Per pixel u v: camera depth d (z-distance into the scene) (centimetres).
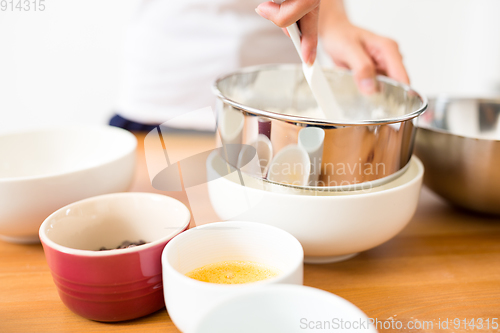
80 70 141
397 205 41
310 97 62
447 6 164
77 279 34
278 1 39
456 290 41
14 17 130
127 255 33
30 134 58
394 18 163
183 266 36
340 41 66
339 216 39
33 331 35
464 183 50
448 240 51
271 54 89
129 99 95
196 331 25
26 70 138
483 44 165
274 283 30
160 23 88
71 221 40
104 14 134
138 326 36
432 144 51
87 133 60
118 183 51
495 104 63
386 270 44
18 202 44
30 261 46
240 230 38
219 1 84
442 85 177
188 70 89
